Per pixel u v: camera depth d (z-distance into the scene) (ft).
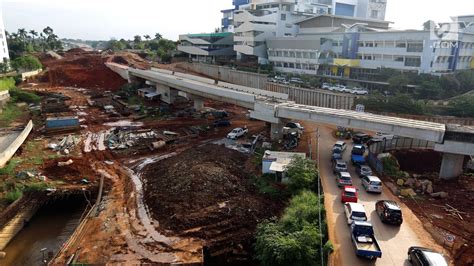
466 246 93.45
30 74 388.98
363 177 134.82
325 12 442.09
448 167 139.85
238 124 239.71
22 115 250.37
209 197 135.54
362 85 291.38
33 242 124.67
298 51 337.11
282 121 192.24
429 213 112.16
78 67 424.87
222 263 111.96
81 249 112.37
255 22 379.76
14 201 138.72
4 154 165.07
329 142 188.24
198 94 247.29
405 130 145.18
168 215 128.88
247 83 350.23
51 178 158.40
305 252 91.66
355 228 92.22
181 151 193.36
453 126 142.61
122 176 163.22
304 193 124.57
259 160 165.99
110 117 256.11
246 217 125.49
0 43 429.38
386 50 273.33
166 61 494.18
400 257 88.53
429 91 237.86
